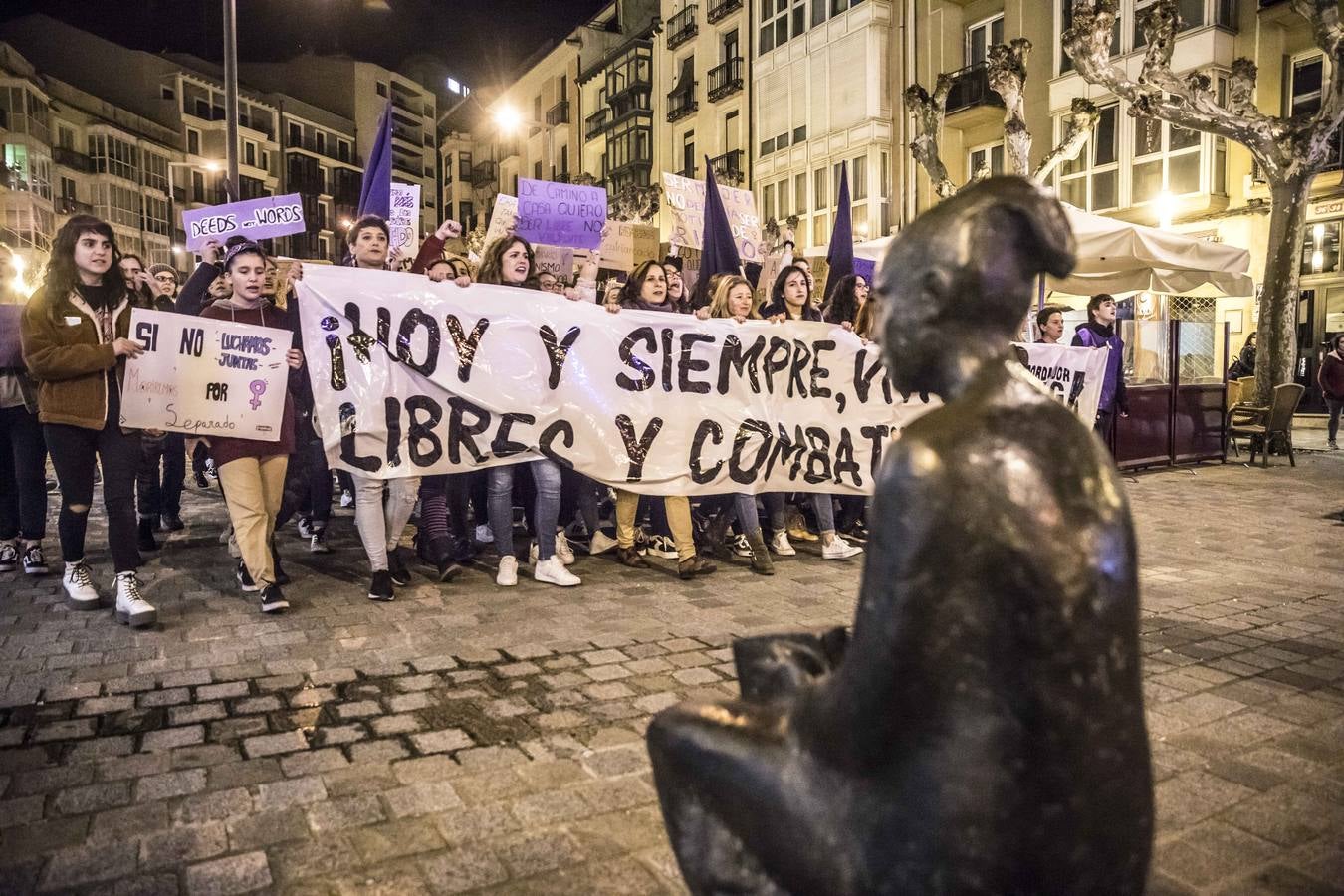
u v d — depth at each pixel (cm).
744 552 632
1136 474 1071
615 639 422
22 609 463
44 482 542
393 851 234
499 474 525
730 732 134
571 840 240
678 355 557
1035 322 972
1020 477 112
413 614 461
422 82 8200
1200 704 341
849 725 117
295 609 469
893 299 130
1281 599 499
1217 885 220
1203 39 1916
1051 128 2216
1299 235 1310
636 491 545
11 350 519
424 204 7694
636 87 3959
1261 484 986
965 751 111
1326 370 1398
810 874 123
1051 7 2200
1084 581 112
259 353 460
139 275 630
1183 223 1991
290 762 288
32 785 270
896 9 2544
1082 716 113
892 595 112
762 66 3061
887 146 2592
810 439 590
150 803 259
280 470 476
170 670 373
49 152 4541
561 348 530
